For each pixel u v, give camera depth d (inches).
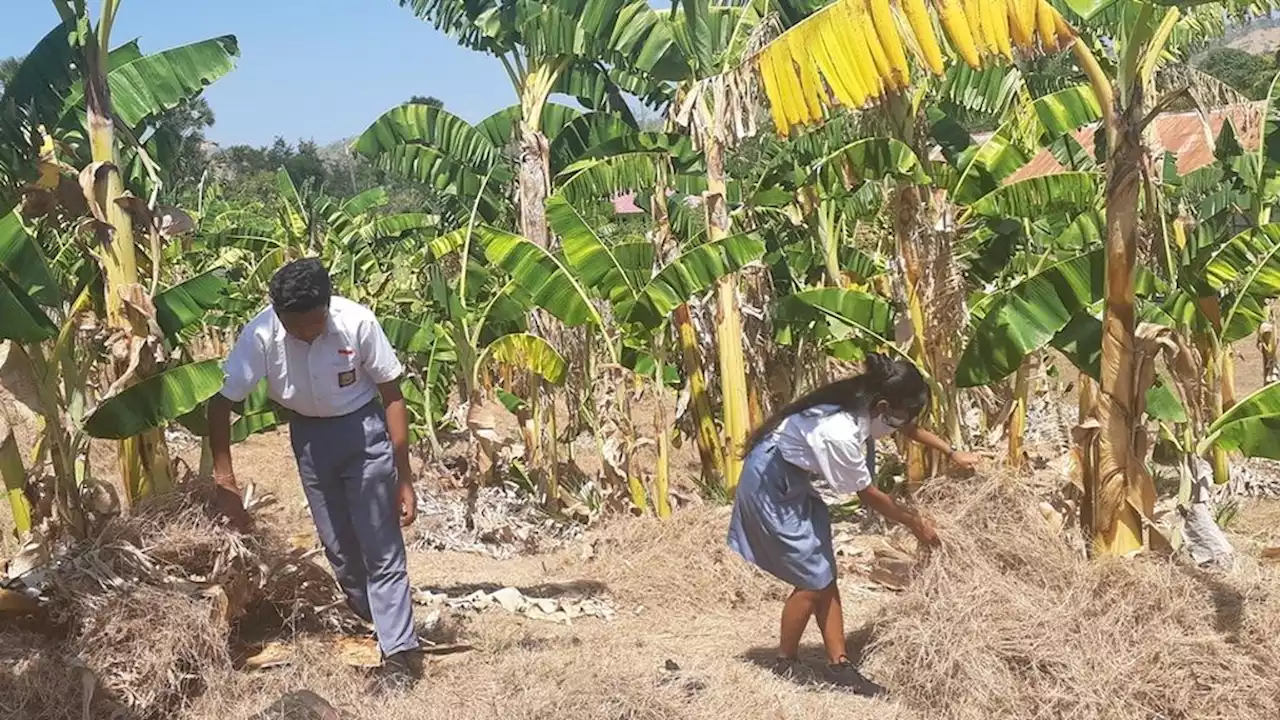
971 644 161.8
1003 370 207.2
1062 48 165.3
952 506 186.7
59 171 182.9
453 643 195.0
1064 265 204.4
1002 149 253.4
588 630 206.1
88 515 180.2
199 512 178.1
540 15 340.8
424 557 268.2
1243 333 211.9
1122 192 180.5
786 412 171.0
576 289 274.7
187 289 192.4
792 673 177.2
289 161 1721.2
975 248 272.8
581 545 264.7
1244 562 197.2
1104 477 185.9
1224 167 300.7
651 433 402.3
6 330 159.9
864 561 238.5
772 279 311.7
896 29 170.4
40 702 153.2
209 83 224.8
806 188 300.7
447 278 376.5
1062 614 165.3
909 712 162.4
